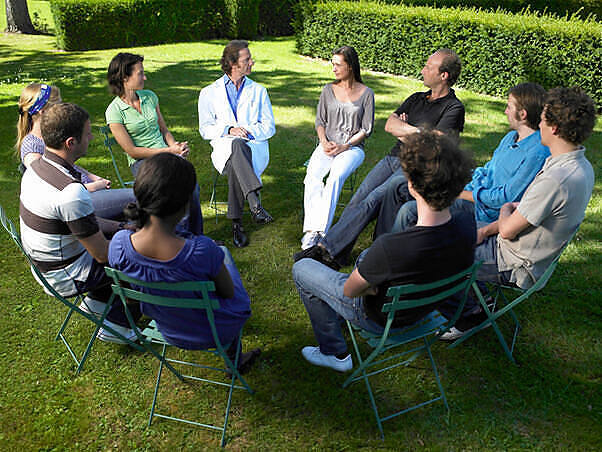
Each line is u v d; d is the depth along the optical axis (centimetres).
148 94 415
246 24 1484
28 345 305
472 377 286
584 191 246
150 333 249
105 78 938
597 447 243
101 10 1287
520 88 297
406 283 209
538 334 318
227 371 262
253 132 442
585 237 430
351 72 427
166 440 247
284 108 786
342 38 1096
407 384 282
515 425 256
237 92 447
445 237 202
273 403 268
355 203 406
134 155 404
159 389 277
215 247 212
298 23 1203
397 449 243
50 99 326
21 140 330
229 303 242
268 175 552
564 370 290
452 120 387
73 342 309
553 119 244
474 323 303
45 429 251
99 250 256
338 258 373
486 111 785
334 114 440
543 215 251
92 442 245
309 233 407
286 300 352
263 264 393
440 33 919
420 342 314
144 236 199
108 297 286
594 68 772
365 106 434
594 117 241
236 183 409
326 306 269
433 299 219
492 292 329
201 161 582
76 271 266
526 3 1208
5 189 497
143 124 409
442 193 191
